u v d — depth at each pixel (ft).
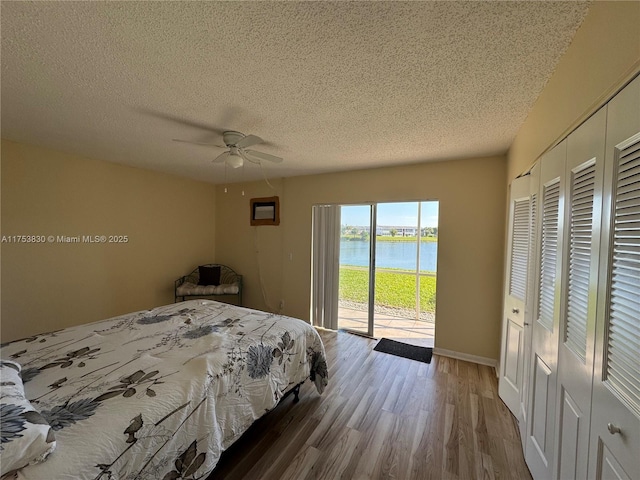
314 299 13.25
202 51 4.09
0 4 3.18
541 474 4.50
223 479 4.84
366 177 11.62
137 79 4.86
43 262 9.55
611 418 2.69
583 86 3.36
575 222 3.59
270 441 5.74
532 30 3.55
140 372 4.52
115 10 3.29
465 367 9.18
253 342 5.89
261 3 3.19
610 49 2.77
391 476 4.93
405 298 14.16
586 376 3.20
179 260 14.25
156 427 3.65
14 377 3.83
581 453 3.29
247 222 15.08
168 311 8.02
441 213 10.14
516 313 6.52
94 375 4.41
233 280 15.44
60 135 7.93
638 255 2.39
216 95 5.41
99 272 11.07
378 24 3.50
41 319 9.55
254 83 4.96
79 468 2.89
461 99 5.43
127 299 12.04
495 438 5.87
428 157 9.66
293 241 13.65
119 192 11.62
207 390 4.42
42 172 9.36
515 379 6.55
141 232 12.51
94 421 3.37
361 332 12.34
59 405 3.63
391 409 6.85
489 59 4.17
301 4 3.21
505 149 8.56
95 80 4.91
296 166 11.28
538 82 4.75
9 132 7.73
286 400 7.20
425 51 4.02
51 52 4.11
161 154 9.91
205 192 15.58
